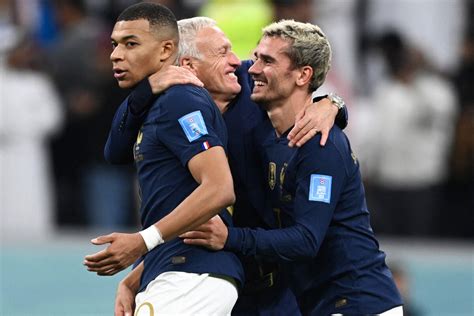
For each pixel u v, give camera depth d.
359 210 18.61
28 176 42.25
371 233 18.80
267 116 19.25
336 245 18.44
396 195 39.97
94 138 42.03
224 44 19.09
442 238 40.06
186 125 17.33
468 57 41.38
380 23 42.12
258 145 19.19
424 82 40.03
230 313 18.97
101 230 42.44
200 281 17.55
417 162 39.84
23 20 43.31
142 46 17.64
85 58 42.28
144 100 17.69
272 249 17.72
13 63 41.66
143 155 17.80
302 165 18.11
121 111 18.52
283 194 18.66
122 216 42.28
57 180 42.78
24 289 34.50
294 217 18.34
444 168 40.03
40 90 41.78
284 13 39.59
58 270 37.31
